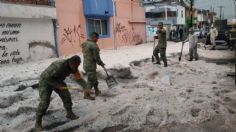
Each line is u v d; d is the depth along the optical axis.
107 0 20.61
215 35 21.61
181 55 16.16
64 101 5.98
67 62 5.45
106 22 21.33
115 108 6.58
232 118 5.92
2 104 6.74
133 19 25.75
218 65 13.45
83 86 5.70
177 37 39.72
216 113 6.18
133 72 10.64
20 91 7.56
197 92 7.78
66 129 5.65
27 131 5.61
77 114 6.40
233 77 10.22
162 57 12.41
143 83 9.01
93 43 7.43
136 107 6.47
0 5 11.95
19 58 13.14
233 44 20.69
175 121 5.82
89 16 18.98
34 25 14.08
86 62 7.41
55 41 15.59
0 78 8.72
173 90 8.07
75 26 17.50
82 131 5.54
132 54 16.45
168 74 10.75
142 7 27.77
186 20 59.53
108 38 21.33
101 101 7.27
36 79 8.90
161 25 12.33
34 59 14.05
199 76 10.55
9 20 12.61
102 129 5.62
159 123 5.78
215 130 5.38
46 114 6.44
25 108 6.57
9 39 12.63
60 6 16.09
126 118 6.00
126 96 7.45
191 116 6.05
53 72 5.37
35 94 7.60
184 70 11.55
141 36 27.69
